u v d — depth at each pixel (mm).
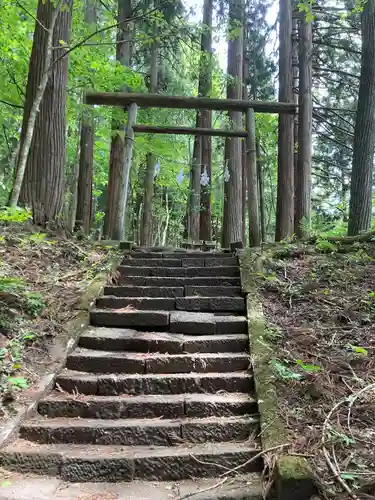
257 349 3498
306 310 4188
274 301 4398
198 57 12266
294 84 13195
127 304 4434
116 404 2984
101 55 8781
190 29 9625
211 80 12258
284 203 11188
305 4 7156
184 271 5223
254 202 6711
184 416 2957
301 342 3590
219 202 18344
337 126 13648
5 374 3090
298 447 2422
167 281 4973
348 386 2996
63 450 2592
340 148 15938
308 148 10500
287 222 11133
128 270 5250
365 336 3670
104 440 2730
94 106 9578
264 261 5230
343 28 12211
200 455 2518
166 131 6992
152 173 15195
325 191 16594
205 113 14023
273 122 15750
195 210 14258
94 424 2803
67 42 6465
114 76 8938
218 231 21203
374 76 8008
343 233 10086
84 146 12078
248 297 4406
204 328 3973
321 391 2920
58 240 5688
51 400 2988
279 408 2816
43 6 6398
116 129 10648
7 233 5297
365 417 2689
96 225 20125
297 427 2637
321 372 3139
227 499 2219
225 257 5617
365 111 8000
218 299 4418
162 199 23156
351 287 4648
